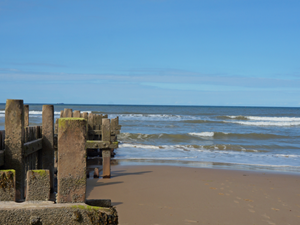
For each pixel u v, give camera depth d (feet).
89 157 36.83
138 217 15.43
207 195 20.06
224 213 16.51
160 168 29.78
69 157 6.93
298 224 15.25
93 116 37.76
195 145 49.55
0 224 6.43
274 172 29.66
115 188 21.24
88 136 35.24
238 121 120.16
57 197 6.91
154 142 55.62
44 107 16.88
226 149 48.14
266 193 21.17
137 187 21.67
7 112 10.97
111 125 37.83
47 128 16.87
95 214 6.79
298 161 38.17
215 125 101.14
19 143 11.05
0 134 11.37
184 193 20.36
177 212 16.40
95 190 20.59
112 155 37.32
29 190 6.89
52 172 16.25
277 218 16.03
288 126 102.94
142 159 36.09
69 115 31.01
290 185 23.94
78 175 6.95
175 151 44.34
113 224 6.92
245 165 34.14
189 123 105.50
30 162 15.02
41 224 6.57
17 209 6.50
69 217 6.69
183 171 28.43
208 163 34.71
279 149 49.98
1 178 6.81
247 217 16.01
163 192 20.48
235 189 21.98
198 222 15.02
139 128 82.99
